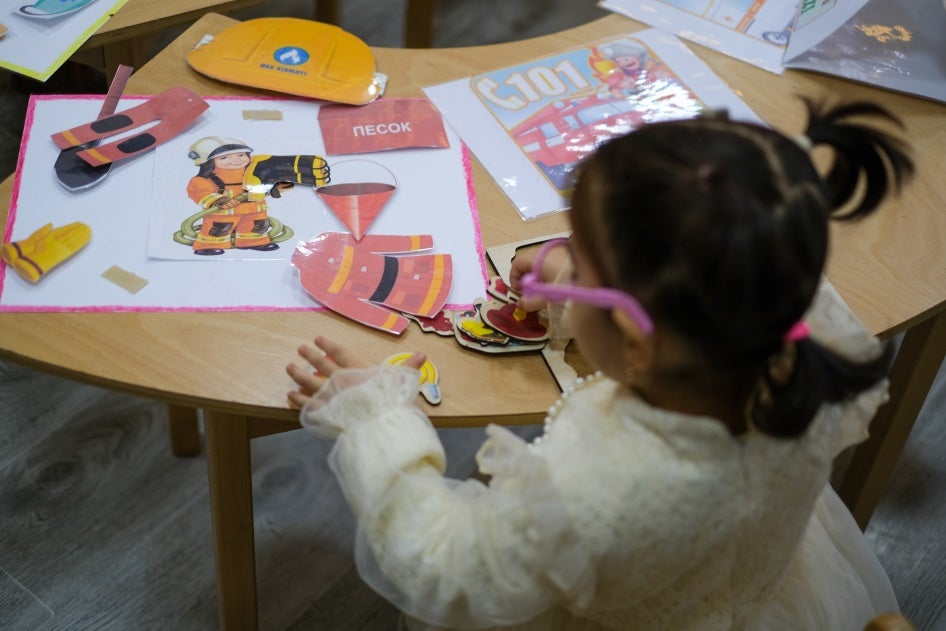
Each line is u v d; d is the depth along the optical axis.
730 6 1.38
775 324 0.65
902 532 1.68
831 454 0.83
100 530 1.55
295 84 1.18
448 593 0.76
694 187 0.62
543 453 0.76
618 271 0.66
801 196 0.63
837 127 0.78
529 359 0.93
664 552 0.73
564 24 2.47
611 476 0.71
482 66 1.25
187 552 1.54
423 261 1.00
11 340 0.89
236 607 1.30
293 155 1.10
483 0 2.50
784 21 1.36
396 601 0.85
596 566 0.73
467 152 1.13
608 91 1.23
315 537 1.58
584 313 0.73
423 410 0.88
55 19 1.25
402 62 1.25
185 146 1.09
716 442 0.71
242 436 1.08
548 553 0.71
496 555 0.74
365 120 1.15
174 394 0.87
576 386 0.84
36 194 1.02
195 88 1.17
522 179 1.10
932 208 1.10
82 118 1.11
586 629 0.90
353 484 0.81
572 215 0.70
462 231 1.04
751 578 0.85
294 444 1.69
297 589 1.52
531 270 0.97
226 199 1.04
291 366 0.88
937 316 1.26
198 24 1.25
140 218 1.01
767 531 0.81
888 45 1.28
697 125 0.67
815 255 0.64
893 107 1.24
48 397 1.70
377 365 0.89
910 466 1.76
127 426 1.68
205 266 0.97
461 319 0.95
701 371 0.68
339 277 0.97
